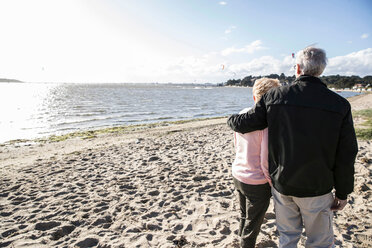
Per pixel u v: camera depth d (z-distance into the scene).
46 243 2.96
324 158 1.64
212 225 3.29
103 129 15.05
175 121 18.91
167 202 4.03
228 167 5.85
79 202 4.14
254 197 2.11
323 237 1.82
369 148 6.78
